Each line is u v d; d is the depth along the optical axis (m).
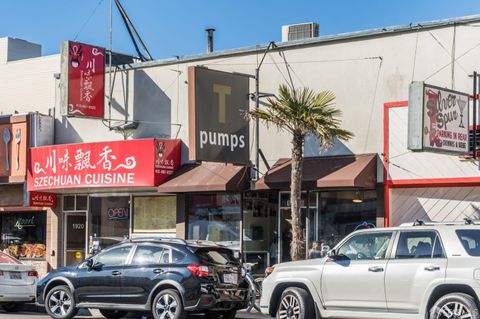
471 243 11.91
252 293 17.75
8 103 28.34
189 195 23.31
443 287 11.86
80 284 16.38
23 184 25.98
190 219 23.23
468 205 18.31
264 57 21.77
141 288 15.52
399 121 19.27
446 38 18.75
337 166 19.75
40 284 16.97
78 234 26.45
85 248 26.03
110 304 15.95
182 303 15.01
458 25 18.61
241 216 22.23
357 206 20.02
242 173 21.52
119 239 25.06
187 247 15.45
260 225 21.98
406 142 19.11
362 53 20.09
